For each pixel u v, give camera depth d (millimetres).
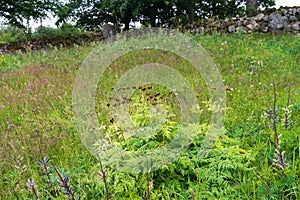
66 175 1550
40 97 4645
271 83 4805
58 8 17281
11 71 7344
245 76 5559
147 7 15625
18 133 3400
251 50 7840
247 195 2295
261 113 3424
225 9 17938
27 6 17016
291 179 2246
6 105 4555
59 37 14344
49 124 3676
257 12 12750
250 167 2568
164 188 2494
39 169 2789
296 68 6262
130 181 2482
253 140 3008
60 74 6500
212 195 2322
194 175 2568
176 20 14031
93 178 2582
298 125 3086
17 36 20188
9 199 2438
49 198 2467
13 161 2836
